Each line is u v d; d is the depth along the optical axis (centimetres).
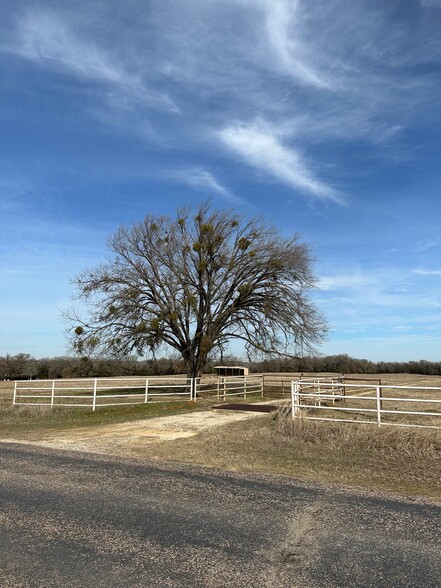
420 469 891
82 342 2681
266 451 1070
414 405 2077
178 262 2786
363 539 503
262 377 2941
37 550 471
